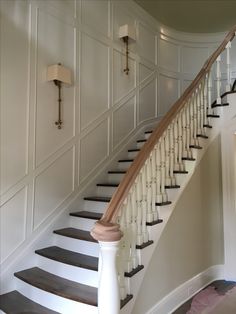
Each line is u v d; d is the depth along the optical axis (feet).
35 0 9.67
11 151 8.77
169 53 16.87
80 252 8.84
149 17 15.49
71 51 10.95
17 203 8.86
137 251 7.26
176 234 9.31
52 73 9.85
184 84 17.38
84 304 6.67
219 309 8.75
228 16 15.76
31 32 9.50
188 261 9.96
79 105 11.19
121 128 13.34
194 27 16.98
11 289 8.42
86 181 11.35
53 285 7.53
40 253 8.85
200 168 10.82
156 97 15.75
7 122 8.70
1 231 8.41
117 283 5.62
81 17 11.48
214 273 11.49
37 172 9.50
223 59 16.72
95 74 12.04
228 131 11.60
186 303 9.39
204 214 11.07
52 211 9.91
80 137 11.19
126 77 13.80
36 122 9.55
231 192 11.59
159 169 8.37
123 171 12.16
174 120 9.33
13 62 8.92
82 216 9.91
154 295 8.04
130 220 6.98
